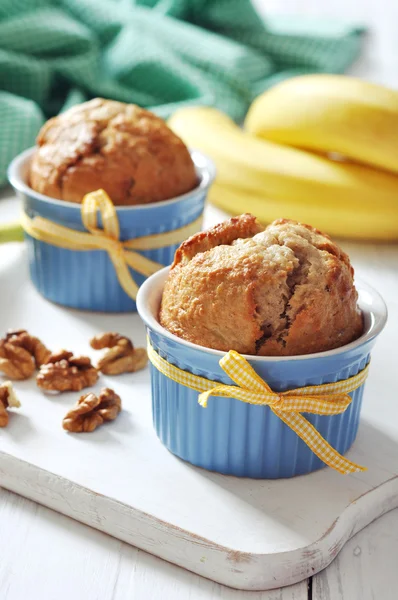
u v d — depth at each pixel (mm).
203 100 925
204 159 735
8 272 746
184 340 569
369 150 783
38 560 560
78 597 544
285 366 558
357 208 776
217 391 566
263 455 580
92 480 580
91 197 677
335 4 1298
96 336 671
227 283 566
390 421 625
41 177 697
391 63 1100
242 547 550
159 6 1038
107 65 965
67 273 702
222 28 1060
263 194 789
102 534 575
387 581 556
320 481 584
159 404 596
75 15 998
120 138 694
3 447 597
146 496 574
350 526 573
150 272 697
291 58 1044
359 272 764
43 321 700
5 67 901
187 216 707
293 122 809
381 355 678
